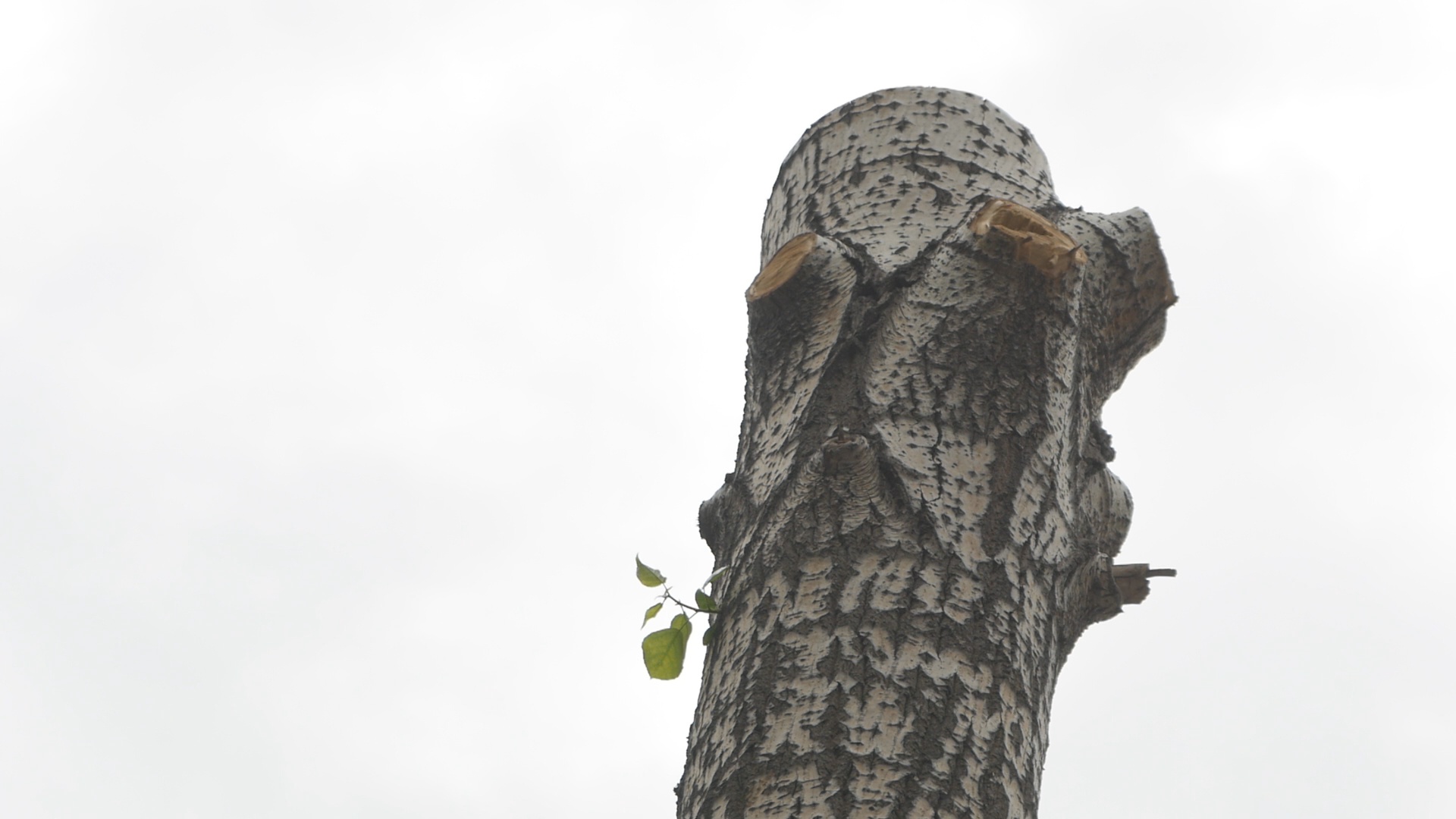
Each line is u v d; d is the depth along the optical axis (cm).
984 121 498
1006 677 344
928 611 346
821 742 324
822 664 338
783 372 427
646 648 395
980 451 384
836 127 507
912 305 412
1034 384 402
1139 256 457
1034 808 338
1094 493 437
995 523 371
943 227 451
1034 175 493
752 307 445
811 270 432
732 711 343
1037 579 371
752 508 396
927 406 389
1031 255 407
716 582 393
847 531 363
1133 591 450
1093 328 445
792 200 501
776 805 317
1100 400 454
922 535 361
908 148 484
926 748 323
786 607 355
